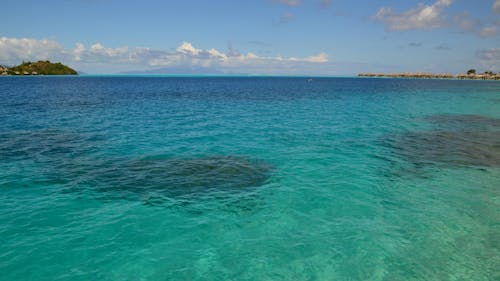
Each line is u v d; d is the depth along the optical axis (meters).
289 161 17.16
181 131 25.16
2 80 143.12
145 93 68.44
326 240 9.41
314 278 7.80
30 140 21.41
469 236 9.71
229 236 9.62
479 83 138.00
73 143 20.75
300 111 38.59
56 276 7.71
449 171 15.72
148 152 18.77
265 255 8.69
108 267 8.08
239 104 46.66
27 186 13.12
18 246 8.80
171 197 12.40
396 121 30.92
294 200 12.17
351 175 14.95
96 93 66.88
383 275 7.93
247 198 12.38
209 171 15.48
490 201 12.20
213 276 7.84
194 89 87.12
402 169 15.93
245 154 18.50
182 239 9.43
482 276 7.94
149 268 8.09
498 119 32.69
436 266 8.30
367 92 75.38
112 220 10.45
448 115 35.47
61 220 10.34
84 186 13.28
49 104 43.56
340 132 25.23
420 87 100.31
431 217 10.88
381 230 9.99
